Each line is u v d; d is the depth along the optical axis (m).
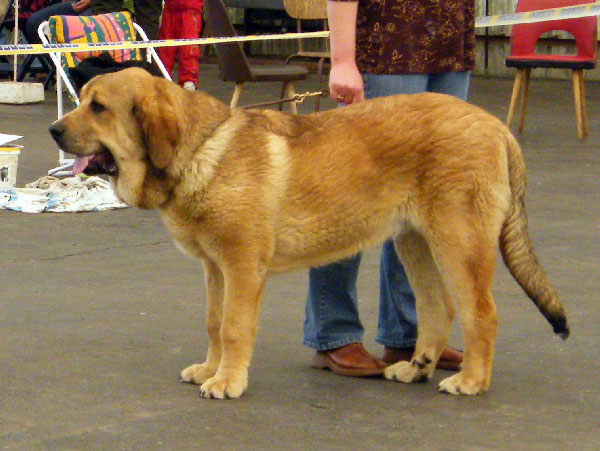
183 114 4.21
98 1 9.30
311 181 4.28
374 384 4.46
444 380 4.41
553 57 9.55
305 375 4.52
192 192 4.22
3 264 5.68
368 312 5.13
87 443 3.98
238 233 4.23
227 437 4.03
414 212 4.32
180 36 10.22
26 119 10.48
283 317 5.06
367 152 4.30
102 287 5.39
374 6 4.51
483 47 15.11
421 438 4.04
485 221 4.28
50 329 4.88
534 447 3.98
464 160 4.25
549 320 4.39
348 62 4.49
